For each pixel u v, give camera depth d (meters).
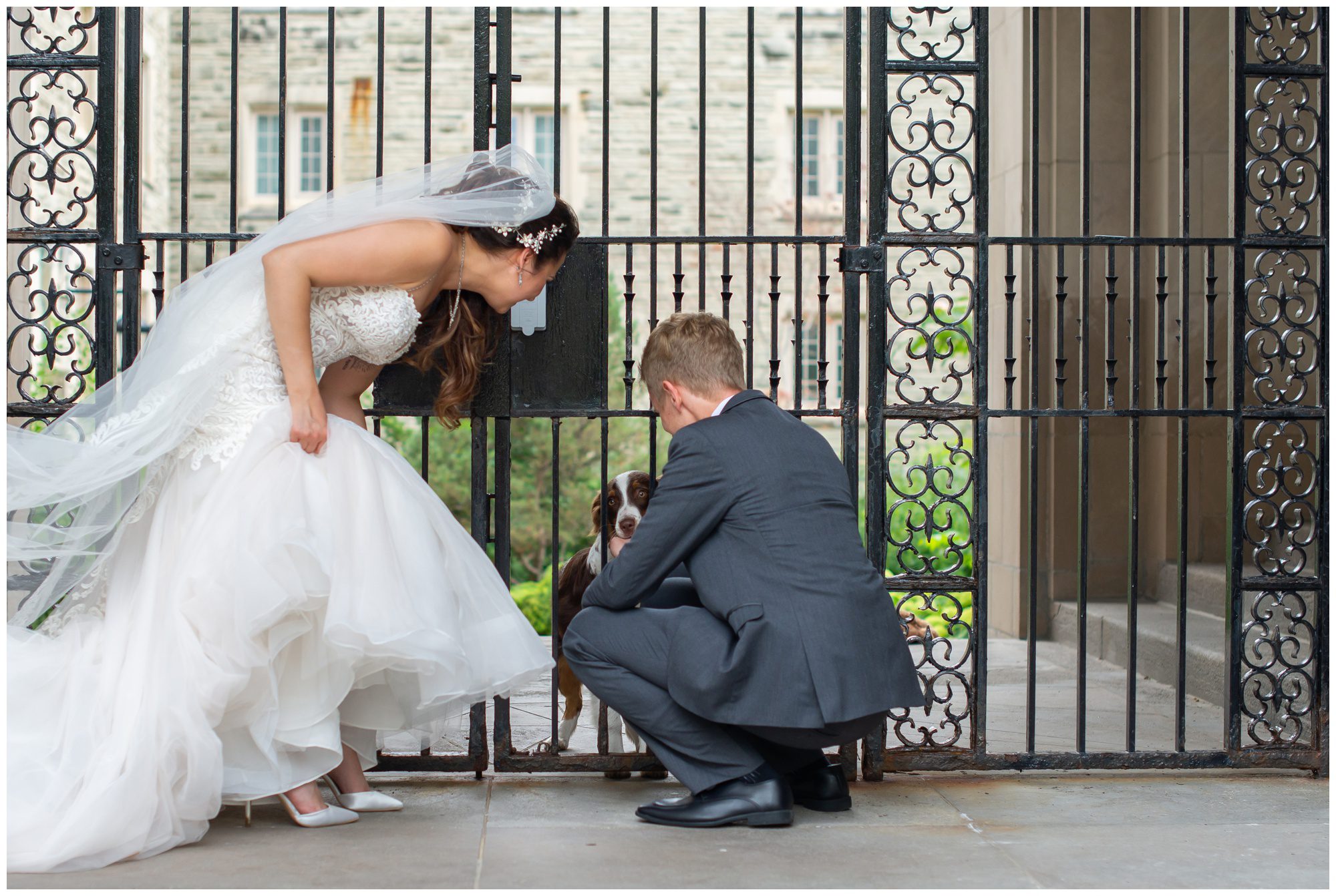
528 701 4.53
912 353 3.22
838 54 12.30
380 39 3.02
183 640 2.46
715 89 12.30
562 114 12.30
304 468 2.60
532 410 3.16
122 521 2.67
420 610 2.58
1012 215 6.09
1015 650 5.66
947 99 3.21
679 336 2.87
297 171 12.50
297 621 2.54
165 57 12.20
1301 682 3.88
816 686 2.55
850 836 2.70
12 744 2.51
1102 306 5.86
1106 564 5.89
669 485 2.71
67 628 2.67
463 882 2.33
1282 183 3.30
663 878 2.37
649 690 2.75
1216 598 5.19
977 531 3.22
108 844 2.39
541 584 8.20
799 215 3.13
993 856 2.55
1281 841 2.69
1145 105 5.86
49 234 3.05
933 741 3.24
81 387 3.06
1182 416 3.29
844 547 2.70
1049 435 5.88
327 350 2.73
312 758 2.67
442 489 10.47
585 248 3.14
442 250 2.69
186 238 3.07
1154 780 3.26
